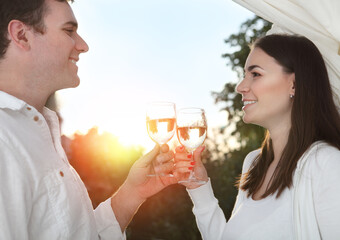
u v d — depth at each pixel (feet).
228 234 7.60
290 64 7.39
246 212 7.55
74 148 16.98
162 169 7.96
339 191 6.19
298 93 7.29
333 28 7.29
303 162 6.71
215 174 25.04
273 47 7.51
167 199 22.38
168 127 7.61
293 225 6.64
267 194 7.26
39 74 6.40
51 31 6.36
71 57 6.68
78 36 6.88
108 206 8.23
